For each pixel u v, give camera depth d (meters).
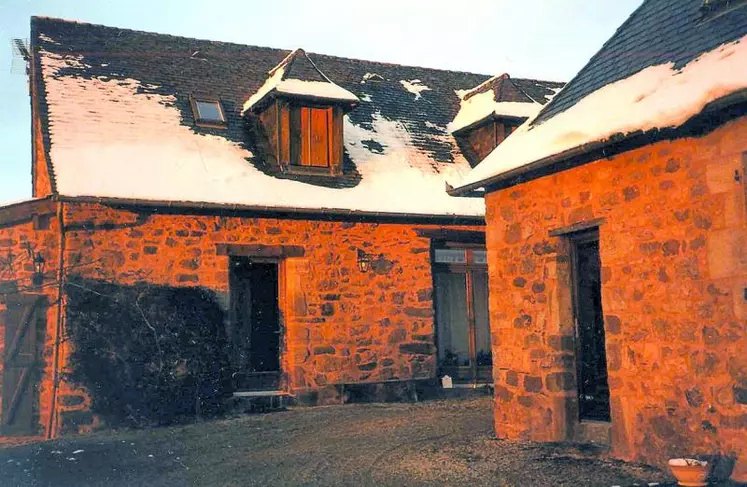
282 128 11.40
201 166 10.79
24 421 9.17
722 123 5.38
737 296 5.21
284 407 10.52
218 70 13.06
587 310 7.07
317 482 6.11
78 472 6.80
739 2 6.30
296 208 10.57
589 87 7.64
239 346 10.87
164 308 9.92
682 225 5.71
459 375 12.21
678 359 5.70
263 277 11.19
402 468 6.46
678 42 6.73
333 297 11.09
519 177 7.53
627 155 6.27
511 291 7.70
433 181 12.35
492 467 6.25
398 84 14.90
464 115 14.19
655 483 5.31
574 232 6.99
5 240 9.42
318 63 14.59
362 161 12.28
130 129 10.97
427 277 11.72
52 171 9.66
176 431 9.00
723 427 5.29
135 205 9.88
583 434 6.94
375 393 11.10
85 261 9.59
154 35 13.22
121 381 9.48
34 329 9.34
